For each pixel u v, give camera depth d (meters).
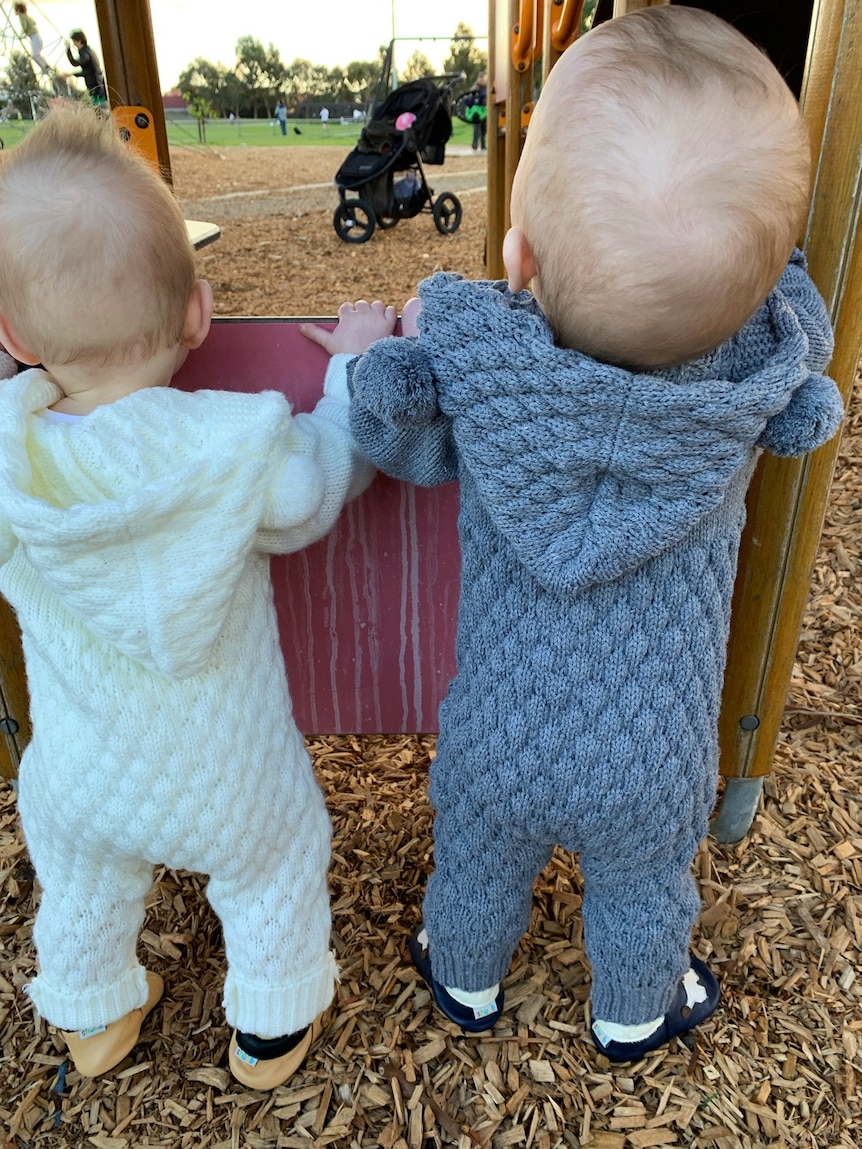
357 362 1.19
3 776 1.97
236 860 1.29
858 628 2.57
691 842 1.31
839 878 1.83
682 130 0.87
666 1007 1.44
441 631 1.78
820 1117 1.42
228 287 6.88
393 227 8.72
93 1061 1.44
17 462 1.05
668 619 1.14
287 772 1.34
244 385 1.50
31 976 1.64
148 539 1.08
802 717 2.26
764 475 1.61
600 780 1.18
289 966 1.36
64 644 1.20
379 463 1.26
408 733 1.90
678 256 0.88
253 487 1.15
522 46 3.11
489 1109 1.43
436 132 8.12
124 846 1.28
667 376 1.05
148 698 1.20
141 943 1.70
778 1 2.05
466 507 1.22
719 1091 1.46
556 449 1.02
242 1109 1.43
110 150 1.10
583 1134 1.40
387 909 1.76
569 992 1.61
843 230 1.41
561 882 1.82
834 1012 1.58
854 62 1.31
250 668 1.28
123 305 1.10
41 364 1.27
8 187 1.06
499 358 1.02
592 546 1.05
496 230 4.18
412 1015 1.57
